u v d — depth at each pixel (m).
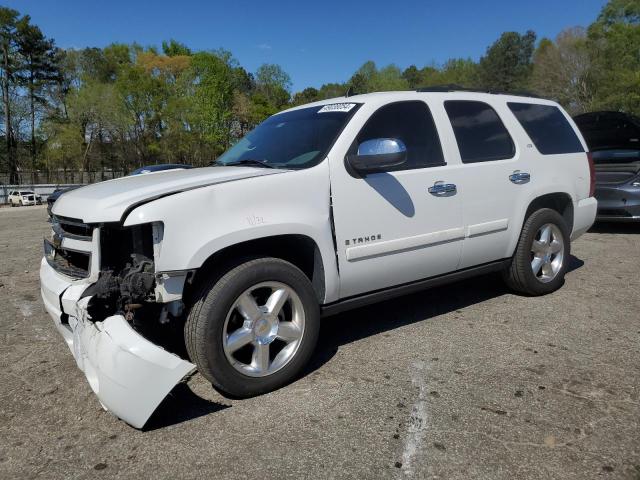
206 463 2.38
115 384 2.49
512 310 4.32
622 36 39.44
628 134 7.80
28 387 3.24
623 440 2.43
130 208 2.69
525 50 87.69
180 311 2.81
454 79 68.94
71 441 2.61
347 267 3.29
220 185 2.86
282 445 2.49
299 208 3.07
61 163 55.28
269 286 2.99
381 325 4.10
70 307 2.88
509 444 2.43
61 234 3.08
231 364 2.87
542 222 4.47
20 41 56.34
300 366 3.13
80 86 54.41
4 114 55.28
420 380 3.11
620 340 3.62
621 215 7.56
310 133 3.59
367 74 67.50
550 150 4.65
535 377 3.10
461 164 3.90
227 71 51.88
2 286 5.85
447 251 3.81
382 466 2.30
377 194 3.40
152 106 49.53
